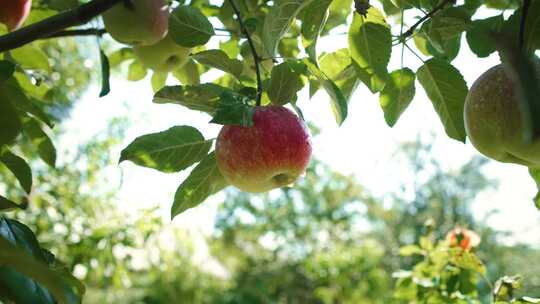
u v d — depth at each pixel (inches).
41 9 25.7
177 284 130.2
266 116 19.5
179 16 21.5
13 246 11.2
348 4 25.1
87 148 68.1
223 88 18.9
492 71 18.5
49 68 25.6
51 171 62.8
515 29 18.8
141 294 130.2
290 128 19.5
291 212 148.9
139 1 20.9
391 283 125.9
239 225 150.1
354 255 121.0
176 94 18.8
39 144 23.4
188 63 27.6
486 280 30.2
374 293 116.3
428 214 184.4
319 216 149.8
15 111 15.2
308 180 146.6
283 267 146.0
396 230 178.1
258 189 20.3
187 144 19.7
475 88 18.7
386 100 22.0
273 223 148.6
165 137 19.5
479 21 22.1
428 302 32.1
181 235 71.7
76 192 61.2
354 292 117.1
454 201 186.2
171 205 20.5
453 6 20.7
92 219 58.7
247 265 156.9
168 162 19.9
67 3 23.0
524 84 9.1
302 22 20.6
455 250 31.4
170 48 25.4
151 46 25.3
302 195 148.9
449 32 21.0
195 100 19.0
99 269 55.1
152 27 21.7
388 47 20.6
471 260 30.9
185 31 21.7
